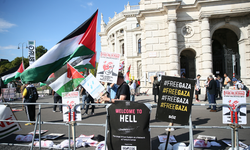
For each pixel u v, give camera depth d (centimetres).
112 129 339
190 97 339
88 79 435
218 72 2023
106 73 425
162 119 342
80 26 552
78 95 398
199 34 1537
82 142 441
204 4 1451
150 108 335
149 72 1596
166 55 1571
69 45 539
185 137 486
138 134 328
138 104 334
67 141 427
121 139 332
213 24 1532
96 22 571
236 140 331
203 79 1450
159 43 1588
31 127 646
